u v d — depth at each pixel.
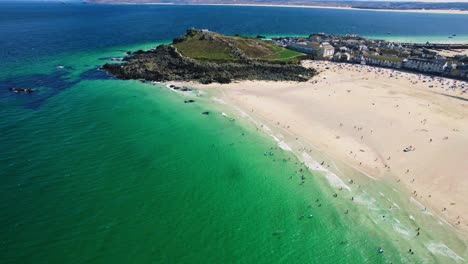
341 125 88.00
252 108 98.62
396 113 95.88
